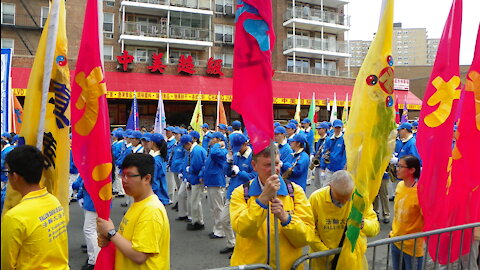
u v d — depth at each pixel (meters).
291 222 2.69
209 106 29.28
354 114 3.06
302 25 35.53
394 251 4.02
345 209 3.14
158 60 26.17
